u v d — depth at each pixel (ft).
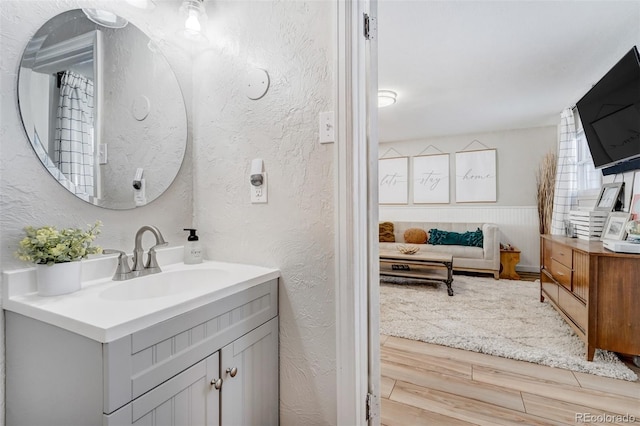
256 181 4.03
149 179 4.16
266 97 4.00
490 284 12.54
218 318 3.04
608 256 6.11
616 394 5.23
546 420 4.61
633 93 6.66
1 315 2.79
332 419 3.57
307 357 3.73
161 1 4.35
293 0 3.81
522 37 7.42
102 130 3.66
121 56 3.87
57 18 3.27
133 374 2.28
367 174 3.68
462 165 16.56
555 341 7.14
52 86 3.22
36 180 3.07
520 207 15.35
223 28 4.39
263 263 4.06
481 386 5.49
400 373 5.93
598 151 8.55
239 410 3.27
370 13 3.76
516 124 14.66
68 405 2.37
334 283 3.53
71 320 2.30
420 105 12.05
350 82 3.38
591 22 6.82
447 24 6.89
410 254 12.52
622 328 6.02
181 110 4.56
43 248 2.86
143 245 4.07
